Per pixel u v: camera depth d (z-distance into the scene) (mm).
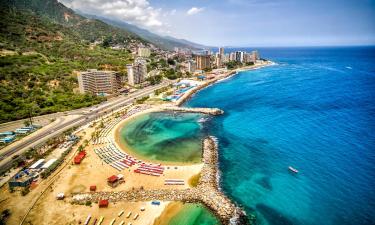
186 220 71312
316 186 88938
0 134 129000
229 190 86812
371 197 82438
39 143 122375
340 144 120438
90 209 74312
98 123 155000
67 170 96812
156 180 90000
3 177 90188
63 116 168250
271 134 137375
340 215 75125
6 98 166125
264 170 100438
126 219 70688
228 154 114562
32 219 70000
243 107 193750
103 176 92688
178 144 126562
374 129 136500
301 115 166625
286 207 78562
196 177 92562
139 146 123688
